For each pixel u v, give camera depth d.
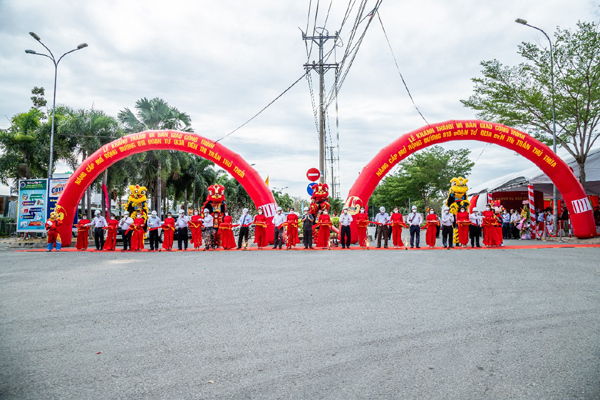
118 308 6.10
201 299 6.64
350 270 9.77
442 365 3.80
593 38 19.25
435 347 4.28
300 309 5.93
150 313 5.79
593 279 8.16
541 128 22.56
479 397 3.15
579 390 3.25
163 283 8.17
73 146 27.56
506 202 27.69
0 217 31.92
